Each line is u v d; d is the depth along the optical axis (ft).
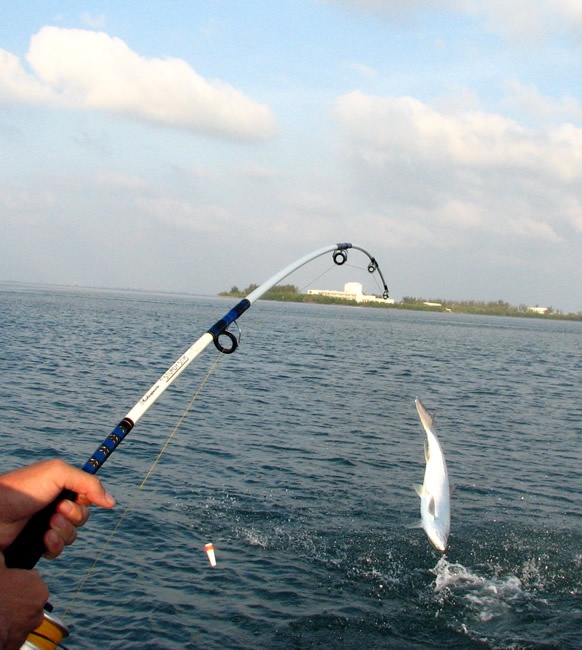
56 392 73.87
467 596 30.42
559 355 192.75
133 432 56.65
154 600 27.71
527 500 44.98
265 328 227.61
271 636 25.85
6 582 4.49
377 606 28.91
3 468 44.37
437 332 288.10
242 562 32.14
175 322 226.58
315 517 38.83
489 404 86.58
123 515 36.52
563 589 31.73
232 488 42.96
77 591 28.02
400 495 43.98
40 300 351.87
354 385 95.30
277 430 61.36
